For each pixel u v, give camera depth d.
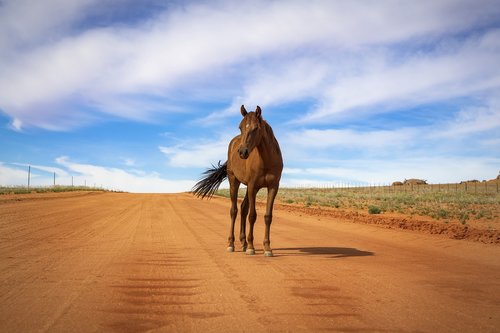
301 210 23.11
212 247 8.59
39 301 4.04
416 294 4.44
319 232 12.21
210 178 10.25
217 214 19.50
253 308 3.83
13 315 3.56
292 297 4.28
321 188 87.06
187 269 5.92
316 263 6.60
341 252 8.02
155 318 3.49
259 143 7.40
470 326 3.32
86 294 4.34
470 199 32.75
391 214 21.14
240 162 8.39
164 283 4.94
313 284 4.93
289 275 5.52
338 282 5.06
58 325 3.28
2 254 7.14
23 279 5.10
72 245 8.36
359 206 28.22
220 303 4.01
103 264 6.22
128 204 28.11
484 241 9.68
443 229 11.93
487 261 6.90
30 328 3.20
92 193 53.69
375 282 5.07
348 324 3.34
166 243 8.98
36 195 36.16
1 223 12.66
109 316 3.54
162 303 4.00
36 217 15.11
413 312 3.72
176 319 3.46
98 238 9.62
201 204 30.02
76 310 3.72
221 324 3.33
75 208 21.44
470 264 6.56
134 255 7.17
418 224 13.55
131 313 3.63
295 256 7.45
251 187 7.71
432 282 5.09
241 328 3.22
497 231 11.37
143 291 4.50
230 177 9.03
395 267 6.23
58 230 11.14
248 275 5.50
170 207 25.34
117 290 4.54
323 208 26.67
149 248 8.11
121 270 5.75
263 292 4.50
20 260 6.54
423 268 6.14
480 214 19.44
